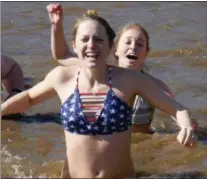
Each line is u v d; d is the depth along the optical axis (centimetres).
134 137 812
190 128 652
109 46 675
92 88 662
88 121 653
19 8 1570
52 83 684
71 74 679
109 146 657
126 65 829
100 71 661
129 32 830
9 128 841
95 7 1588
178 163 730
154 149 770
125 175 671
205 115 894
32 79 1038
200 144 784
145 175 693
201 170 710
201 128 840
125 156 670
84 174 661
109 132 657
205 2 1656
